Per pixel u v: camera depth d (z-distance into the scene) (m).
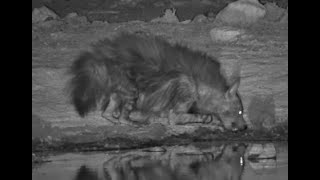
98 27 22.28
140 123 19.80
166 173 13.43
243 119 20.03
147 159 16.02
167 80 19.84
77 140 18.89
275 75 21.77
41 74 20.56
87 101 19.83
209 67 20.22
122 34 21.31
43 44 21.34
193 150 17.73
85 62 20.00
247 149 17.77
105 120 19.77
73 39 21.75
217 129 20.17
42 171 14.09
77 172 13.79
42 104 19.89
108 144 18.48
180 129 19.95
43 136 18.84
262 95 21.05
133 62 20.02
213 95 19.91
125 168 14.37
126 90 19.75
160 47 20.47
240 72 21.73
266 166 14.45
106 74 19.81
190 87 19.77
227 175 13.05
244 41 22.58
